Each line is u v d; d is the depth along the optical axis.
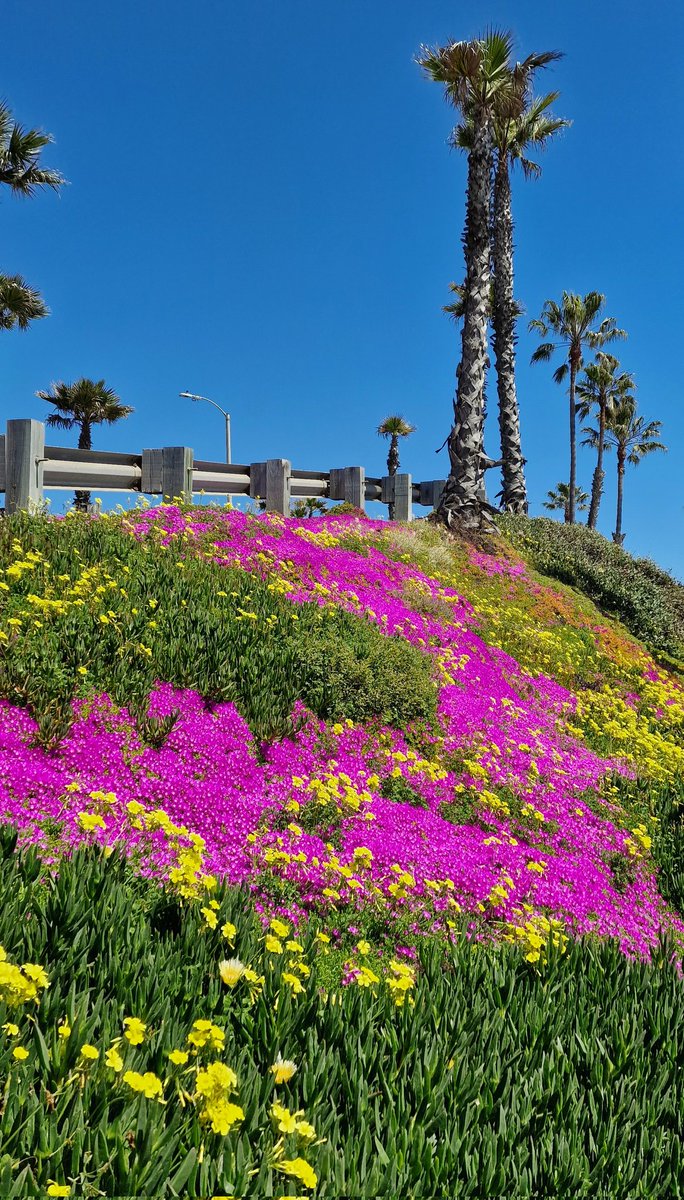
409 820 6.36
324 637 9.01
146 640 7.03
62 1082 2.25
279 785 6.15
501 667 12.58
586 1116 2.84
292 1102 2.52
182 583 8.91
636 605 19.62
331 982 3.99
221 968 2.98
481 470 20.20
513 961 4.25
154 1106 2.23
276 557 12.07
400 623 11.70
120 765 5.41
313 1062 2.76
